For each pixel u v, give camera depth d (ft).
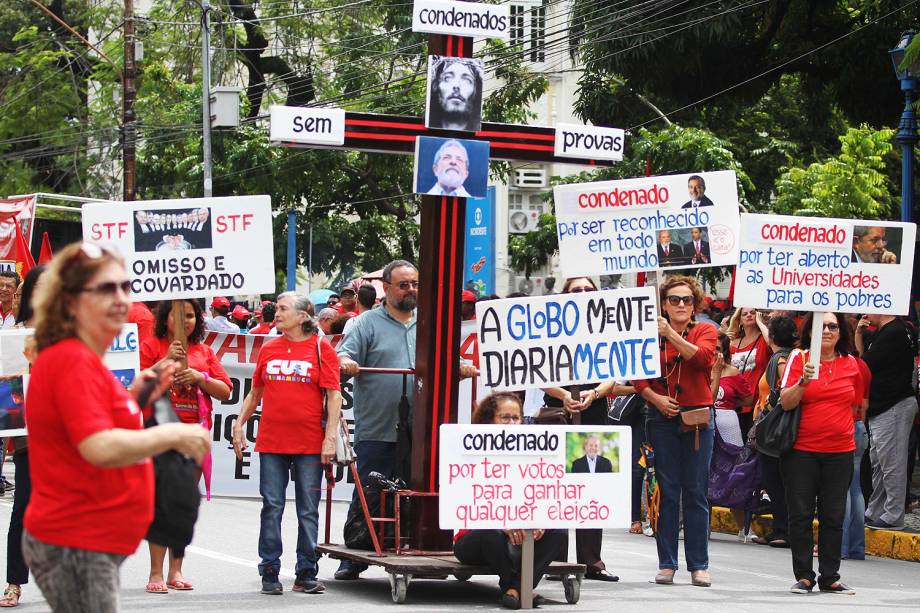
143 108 118.93
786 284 32.45
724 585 32.65
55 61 133.18
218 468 47.29
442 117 29.78
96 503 14.58
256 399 30.58
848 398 32.12
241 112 117.29
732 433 42.47
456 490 27.73
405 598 28.63
